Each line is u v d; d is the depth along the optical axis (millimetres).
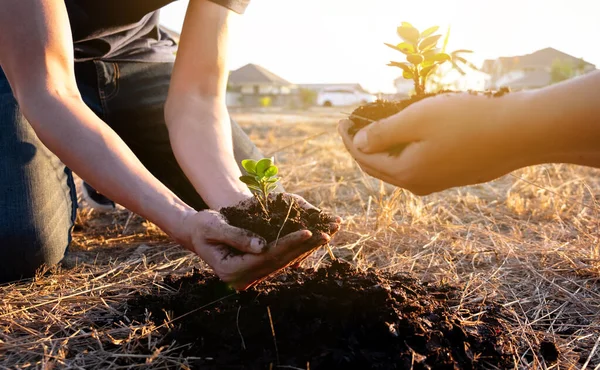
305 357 1328
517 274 2168
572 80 1163
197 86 2080
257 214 1498
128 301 1737
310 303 1452
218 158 1896
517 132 1184
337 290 1480
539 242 2521
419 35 1663
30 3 1627
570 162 1292
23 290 1973
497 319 1665
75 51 2488
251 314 1457
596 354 1540
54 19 1665
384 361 1298
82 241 2742
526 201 3391
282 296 1489
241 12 2219
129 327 1545
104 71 2615
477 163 1278
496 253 2312
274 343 1345
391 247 2555
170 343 1461
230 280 1409
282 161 5590
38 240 2098
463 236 2709
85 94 2654
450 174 1325
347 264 1673
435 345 1376
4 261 2049
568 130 1151
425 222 2867
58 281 2070
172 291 1831
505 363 1428
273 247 1314
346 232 2699
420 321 1434
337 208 3395
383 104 1600
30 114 1589
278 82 57094
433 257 2373
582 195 3303
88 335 1547
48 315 1682
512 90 1247
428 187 1399
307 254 1470
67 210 2334
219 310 1489
